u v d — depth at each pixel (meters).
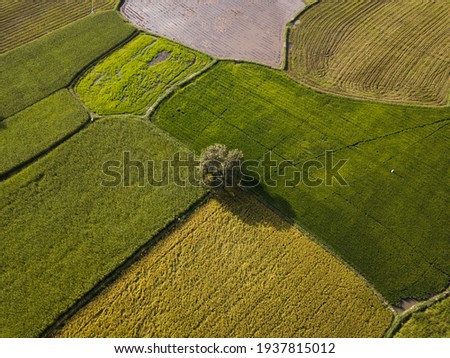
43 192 29.16
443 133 33.53
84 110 34.72
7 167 30.36
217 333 23.39
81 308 24.11
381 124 34.16
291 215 28.41
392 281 25.45
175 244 26.84
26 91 36.03
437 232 27.59
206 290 24.89
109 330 23.34
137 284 25.09
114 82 37.41
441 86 37.66
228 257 26.27
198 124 34.03
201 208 28.67
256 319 23.89
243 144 32.66
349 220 28.20
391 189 29.91
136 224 27.62
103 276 25.20
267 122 34.22
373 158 31.80
